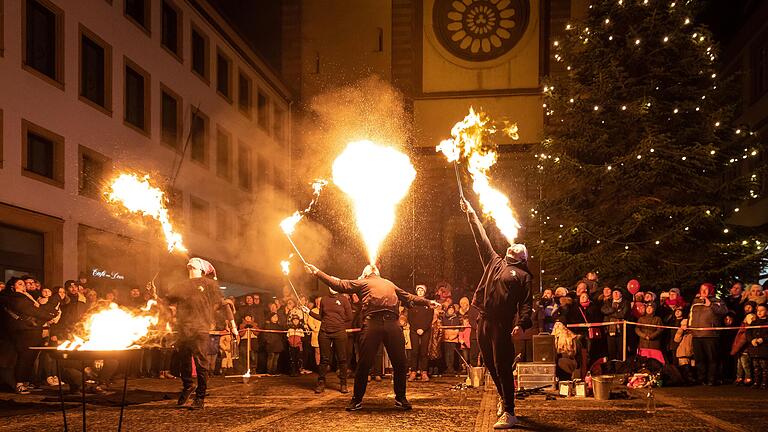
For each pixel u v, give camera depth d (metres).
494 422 9.54
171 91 27.64
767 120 29.98
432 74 37.75
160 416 10.20
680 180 22.64
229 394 13.31
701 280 21.44
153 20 26.47
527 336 16.98
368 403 11.72
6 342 13.91
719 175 23.58
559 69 36.69
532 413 10.45
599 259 22.16
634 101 22.78
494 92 37.06
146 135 25.66
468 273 37.00
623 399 12.40
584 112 23.56
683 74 23.70
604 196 23.36
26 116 19.41
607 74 23.17
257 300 20.22
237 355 19.66
